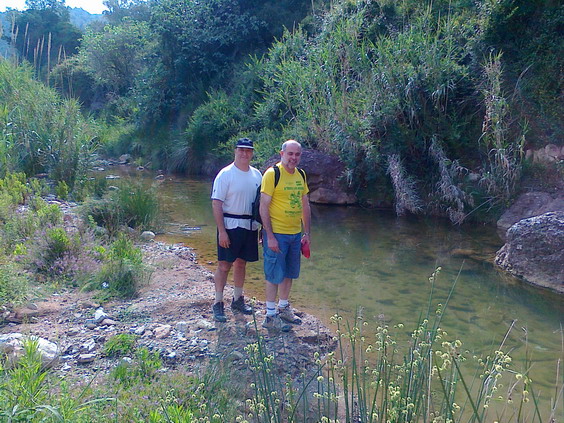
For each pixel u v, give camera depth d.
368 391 3.98
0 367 3.78
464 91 12.37
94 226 8.46
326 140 13.69
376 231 10.43
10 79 14.62
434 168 12.15
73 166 13.05
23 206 9.83
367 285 7.18
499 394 4.34
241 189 5.44
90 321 5.37
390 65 12.51
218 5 23.69
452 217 11.16
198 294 6.33
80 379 4.15
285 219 5.30
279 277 5.37
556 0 12.06
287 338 5.22
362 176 13.03
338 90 13.98
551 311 6.30
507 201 10.91
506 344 5.37
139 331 5.19
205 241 9.59
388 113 12.33
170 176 18.91
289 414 3.64
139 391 3.92
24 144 13.34
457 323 5.92
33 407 3.15
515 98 11.87
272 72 17.98
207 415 3.57
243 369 4.51
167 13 23.64
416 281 7.35
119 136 25.17
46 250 6.93
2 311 5.39
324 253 8.80
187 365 4.54
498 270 7.88
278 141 15.01
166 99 23.98
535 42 12.01
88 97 34.53
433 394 3.82
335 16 15.89
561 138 11.13
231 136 18.91
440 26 13.41
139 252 7.60
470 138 12.22
